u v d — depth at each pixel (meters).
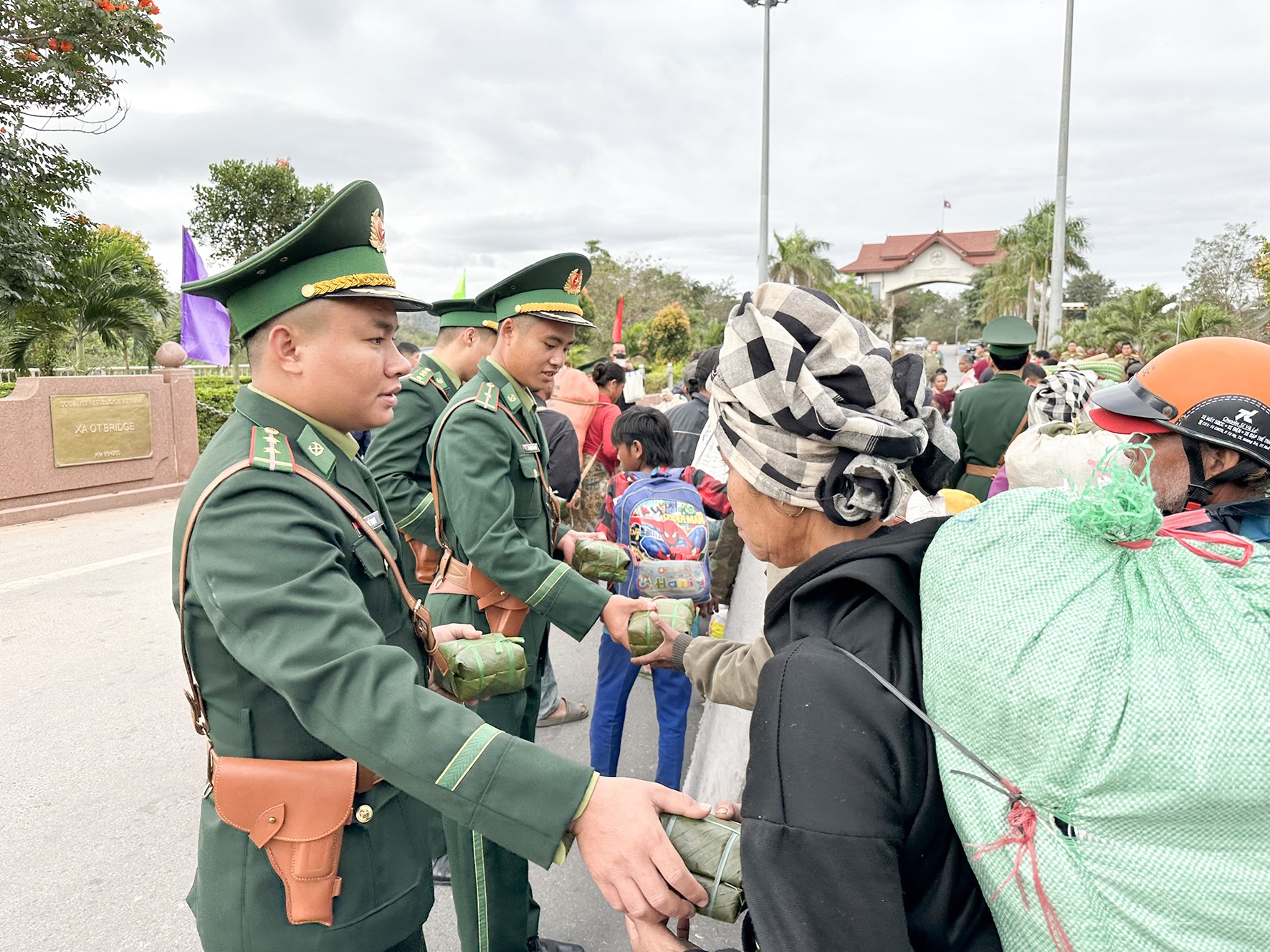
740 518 1.16
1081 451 2.49
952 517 0.92
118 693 4.41
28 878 2.88
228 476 1.32
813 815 0.85
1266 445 1.49
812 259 39.59
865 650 0.93
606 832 1.14
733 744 2.74
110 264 14.00
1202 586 0.79
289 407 1.47
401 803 1.48
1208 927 0.73
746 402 1.07
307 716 1.22
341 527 1.44
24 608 5.84
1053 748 0.75
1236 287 28.97
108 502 9.59
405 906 1.46
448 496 2.30
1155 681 0.74
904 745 0.87
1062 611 0.78
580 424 4.89
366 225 1.47
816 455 1.06
